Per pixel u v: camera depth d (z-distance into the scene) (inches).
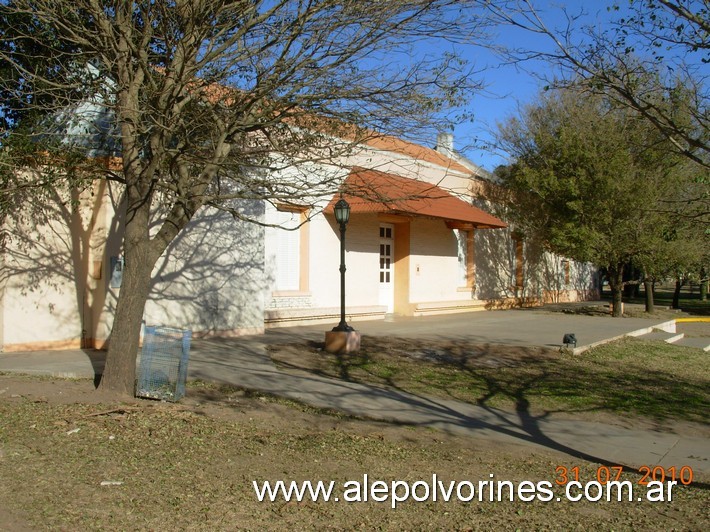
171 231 335.6
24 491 203.9
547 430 330.6
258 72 359.6
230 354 471.5
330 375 429.1
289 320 649.0
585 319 853.2
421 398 383.6
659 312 1090.1
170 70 343.9
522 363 505.4
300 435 288.8
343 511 203.8
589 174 816.3
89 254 477.7
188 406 321.4
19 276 451.5
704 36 262.1
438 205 810.8
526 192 916.0
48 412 293.3
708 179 300.4
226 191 517.7
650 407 386.0
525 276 1130.7
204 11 347.3
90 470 225.0
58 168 425.7
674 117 295.1
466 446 293.0
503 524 199.0
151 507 196.7
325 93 355.3
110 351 334.6
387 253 822.5
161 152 333.7
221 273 543.8
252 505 203.5
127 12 364.2
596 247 835.4
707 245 815.1
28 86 411.5
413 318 804.6
